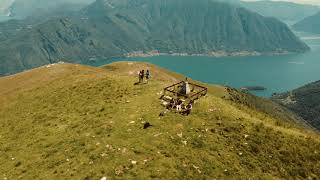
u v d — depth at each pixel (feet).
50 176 104.94
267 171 109.29
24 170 114.21
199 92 157.89
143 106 146.30
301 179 110.11
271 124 151.43
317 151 125.08
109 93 177.58
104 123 134.62
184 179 97.55
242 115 144.46
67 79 235.40
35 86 244.01
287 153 120.06
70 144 123.95
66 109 168.66
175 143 114.52
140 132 121.39
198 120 131.75
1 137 153.38
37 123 159.74
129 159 104.27
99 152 110.93
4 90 275.80
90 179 97.91
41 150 126.41
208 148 114.42
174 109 139.54
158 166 100.89
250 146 119.96
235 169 106.42
